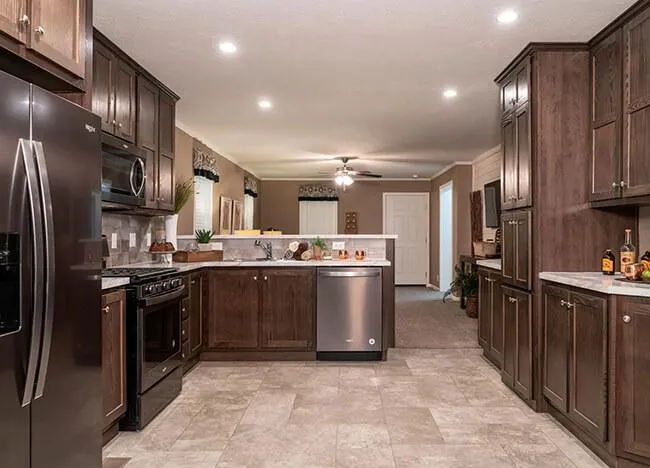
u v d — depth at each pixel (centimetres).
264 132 605
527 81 331
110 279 271
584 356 266
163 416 313
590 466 246
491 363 438
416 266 1076
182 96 446
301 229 1082
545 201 323
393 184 1077
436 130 593
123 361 281
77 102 212
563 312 289
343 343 445
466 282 674
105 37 309
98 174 209
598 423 251
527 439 278
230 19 289
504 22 292
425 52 341
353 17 287
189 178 592
